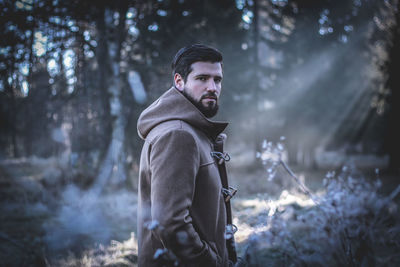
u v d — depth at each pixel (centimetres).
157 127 127
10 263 290
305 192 215
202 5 1022
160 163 114
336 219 205
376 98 1381
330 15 1277
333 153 1527
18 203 541
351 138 1487
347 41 1306
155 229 112
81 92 723
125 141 801
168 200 110
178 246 110
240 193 461
